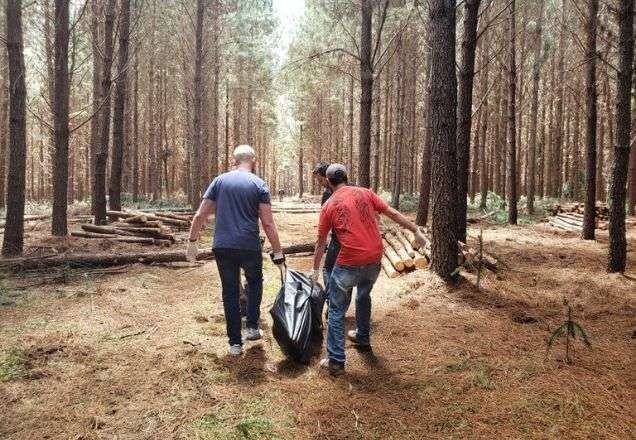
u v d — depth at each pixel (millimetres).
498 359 4145
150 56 26938
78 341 4453
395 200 20594
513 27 14086
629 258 9250
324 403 3416
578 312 5535
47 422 3088
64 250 8562
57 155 9586
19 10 7637
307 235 13055
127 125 24141
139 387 3594
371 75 10016
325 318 5395
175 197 31375
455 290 6207
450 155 6453
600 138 22609
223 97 34156
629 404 3363
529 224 15336
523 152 32188
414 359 4188
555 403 3379
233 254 4176
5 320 4973
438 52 6359
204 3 19219
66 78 9641
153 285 6758
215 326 5020
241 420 3168
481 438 2988
